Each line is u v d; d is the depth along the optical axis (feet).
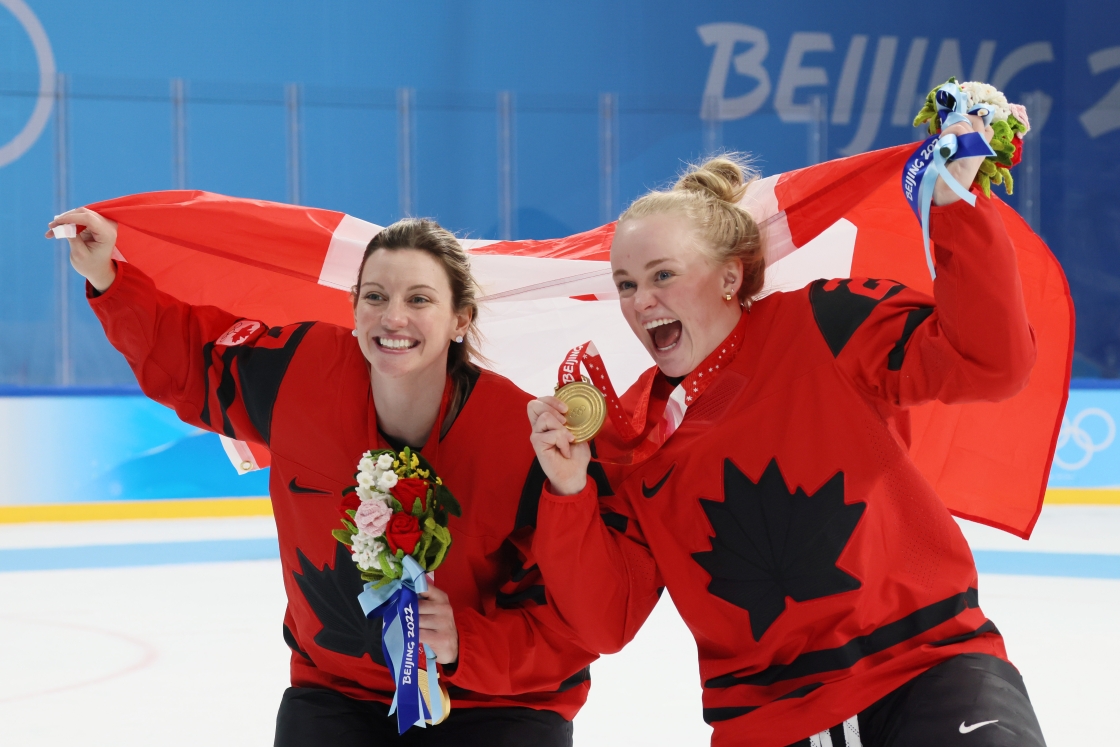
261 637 52.42
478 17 129.49
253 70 123.54
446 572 22.49
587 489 20.16
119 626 54.70
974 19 137.28
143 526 85.30
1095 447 93.25
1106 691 43.11
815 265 26.07
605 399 20.06
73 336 105.40
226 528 84.74
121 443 88.02
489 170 122.11
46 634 53.16
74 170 109.60
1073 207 130.82
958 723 17.20
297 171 114.62
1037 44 138.00
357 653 22.27
